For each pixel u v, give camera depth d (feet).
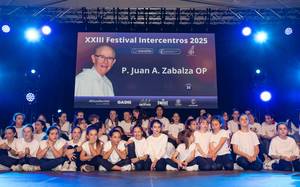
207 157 17.42
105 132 21.63
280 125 17.94
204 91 27.09
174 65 27.37
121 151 17.34
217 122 17.79
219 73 28.99
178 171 16.37
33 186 10.67
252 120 23.67
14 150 17.61
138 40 27.66
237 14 26.63
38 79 28.58
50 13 26.53
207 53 27.55
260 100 28.22
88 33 27.71
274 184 11.03
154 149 17.48
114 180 12.13
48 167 17.11
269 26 26.71
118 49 27.55
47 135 18.29
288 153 17.48
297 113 27.43
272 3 25.40
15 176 13.64
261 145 20.21
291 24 26.16
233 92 28.91
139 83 27.17
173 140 20.92
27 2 25.48
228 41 28.78
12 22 26.08
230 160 17.31
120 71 27.30
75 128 18.34
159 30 27.81
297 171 16.46
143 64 27.37
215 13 26.86
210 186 10.60
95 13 26.50
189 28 27.76
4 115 28.07
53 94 29.27
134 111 24.17
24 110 28.25
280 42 27.58
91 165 17.16
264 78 28.22
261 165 17.21
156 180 12.11
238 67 28.91
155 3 26.04
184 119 28.04
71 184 11.06
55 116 27.81
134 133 17.81
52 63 28.89
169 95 26.99
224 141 17.39
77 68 27.35
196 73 27.30
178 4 26.14
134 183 11.25
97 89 27.09
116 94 27.07
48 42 28.43
